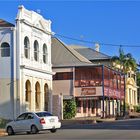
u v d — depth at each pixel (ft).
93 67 203.10
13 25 160.86
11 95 159.94
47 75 183.52
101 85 200.54
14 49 159.63
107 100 222.69
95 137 84.99
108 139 79.51
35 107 171.94
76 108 204.64
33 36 169.99
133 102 306.35
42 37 178.60
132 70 283.38
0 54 160.86
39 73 175.32
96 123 158.71
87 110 221.25
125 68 276.00
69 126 137.49
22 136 96.94
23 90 160.86
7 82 160.25
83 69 204.64
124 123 150.51
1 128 132.87
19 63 159.43
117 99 229.45
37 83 174.81
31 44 168.04
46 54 183.52
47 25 183.83
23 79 160.56
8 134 108.58
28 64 165.07
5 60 160.35
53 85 208.03
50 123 104.58
